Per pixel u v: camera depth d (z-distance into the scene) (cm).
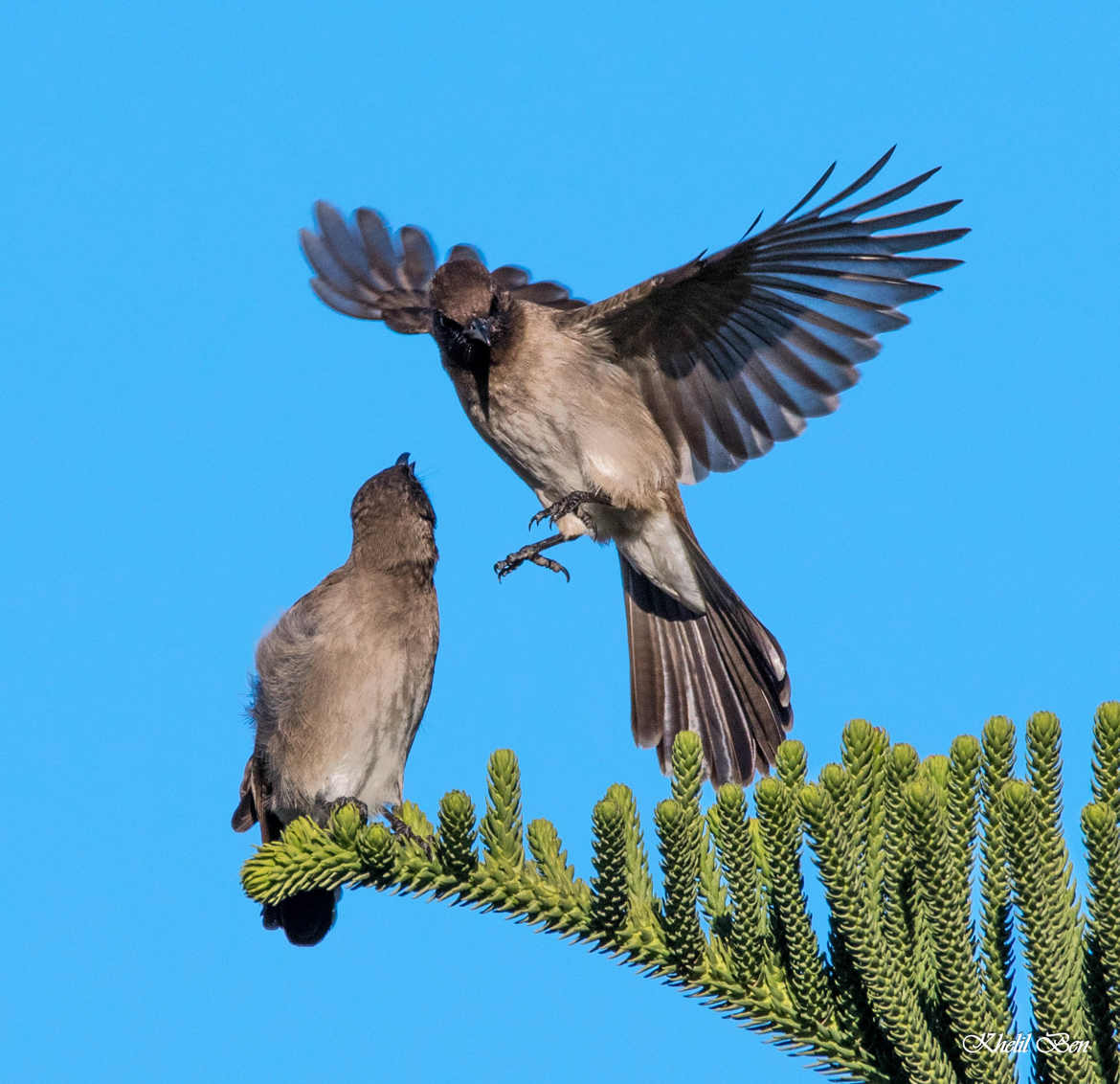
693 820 686
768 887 694
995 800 662
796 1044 706
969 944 641
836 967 694
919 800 616
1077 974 645
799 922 681
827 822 634
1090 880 634
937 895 629
